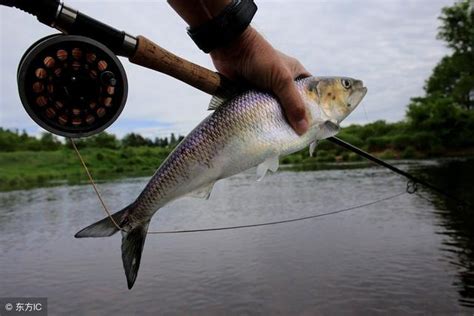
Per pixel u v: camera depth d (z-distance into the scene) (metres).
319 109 0.45
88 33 0.37
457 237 1.55
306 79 0.45
